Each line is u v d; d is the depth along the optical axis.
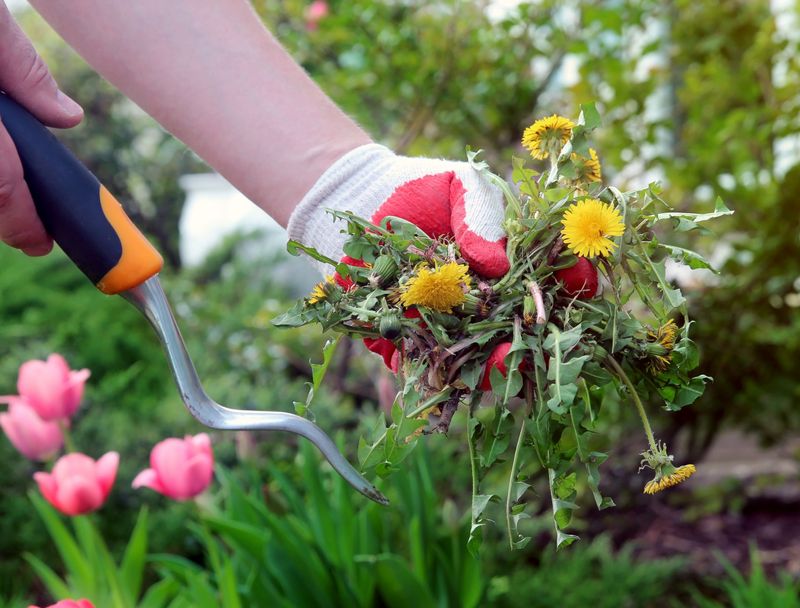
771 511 3.25
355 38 3.02
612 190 0.86
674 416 2.83
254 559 1.65
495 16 2.97
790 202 2.64
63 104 1.01
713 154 2.77
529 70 3.05
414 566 1.77
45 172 0.94
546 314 0.82
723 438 4.03
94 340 3.56
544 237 0.85
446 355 0.82
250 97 1.01
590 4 2.90
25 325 3.64
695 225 0.87
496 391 0.80
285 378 3.20
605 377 0.83
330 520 1.79
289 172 1.01
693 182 2.80
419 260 0.86
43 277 4.05
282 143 1.01
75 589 1.78
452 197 0.92
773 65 2.92
